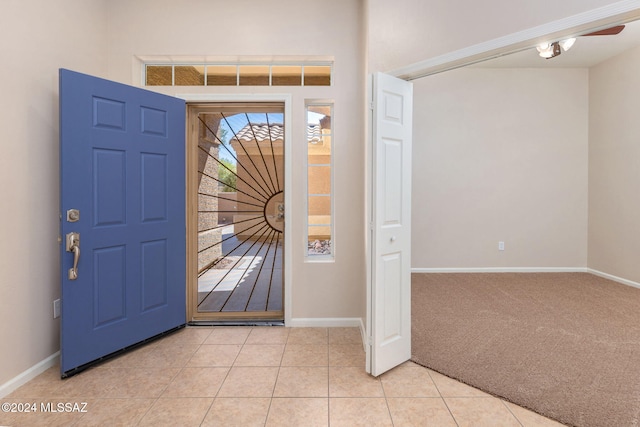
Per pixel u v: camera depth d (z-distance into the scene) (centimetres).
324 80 307
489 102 487
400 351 232
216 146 341
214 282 423
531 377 215
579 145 486
